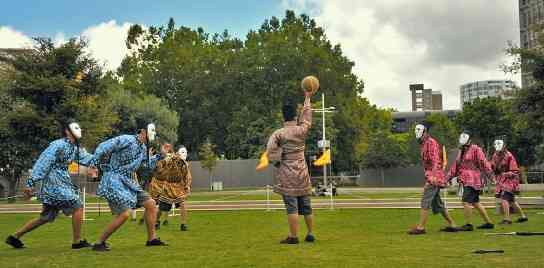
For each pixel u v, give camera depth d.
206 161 49.66
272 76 54.47
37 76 24.58
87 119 25.48
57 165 8.41
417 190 38.31
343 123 54.59
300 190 8.62
